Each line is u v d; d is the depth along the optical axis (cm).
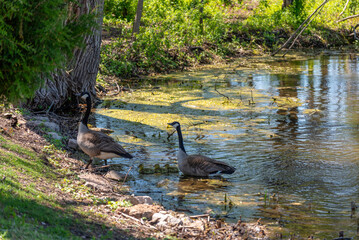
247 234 704
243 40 3416
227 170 975
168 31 2788
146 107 1673
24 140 1031
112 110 1622
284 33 3719
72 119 1453
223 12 3591
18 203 582
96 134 990
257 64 2847
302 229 728
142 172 1020
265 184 937
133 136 1290
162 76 2430
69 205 691
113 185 926
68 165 983
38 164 872
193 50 2936
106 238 576
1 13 582
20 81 615
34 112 1399
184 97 1855
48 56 623
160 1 2989
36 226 527
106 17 3041
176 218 738
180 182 966
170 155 1136
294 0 3866
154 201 851
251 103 1730
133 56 2523
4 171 716
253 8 4016
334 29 3947
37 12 602
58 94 1569
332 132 1316
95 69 1756
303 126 1389
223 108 1653
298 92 1934
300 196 869
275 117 1509
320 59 3069
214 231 714
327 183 930
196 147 1191
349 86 2053
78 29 655
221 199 863
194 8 3139
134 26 2641
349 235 700
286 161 1072
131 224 696
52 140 1113
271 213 794
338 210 802
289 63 2894
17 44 604
